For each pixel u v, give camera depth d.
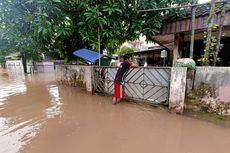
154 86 4.69
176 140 3.02
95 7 5.66
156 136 3.16
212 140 3.00
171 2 5.73
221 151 2.68
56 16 5.85
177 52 6.52
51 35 6.30
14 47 11.62
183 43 7.35
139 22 6.18
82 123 3.76
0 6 5.83
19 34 6.74
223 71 3.51
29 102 5.46
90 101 5.50
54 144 2.89
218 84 3.59
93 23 6.02
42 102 5.45
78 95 6.32
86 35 6.50
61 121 3.88
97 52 7.57
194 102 3.97
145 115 4.20
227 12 4.63
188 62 3.95
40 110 4.65
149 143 2.93
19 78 12.02
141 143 2.93
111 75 5.85
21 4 5.71
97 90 6.39
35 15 5.44
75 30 7.08
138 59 15.56
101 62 7.56
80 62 8.57
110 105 5.05
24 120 3.94
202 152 2.66
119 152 2.67
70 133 3.29
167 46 10.52
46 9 5.37
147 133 3.28
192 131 3.33
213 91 3.68
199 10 5.54
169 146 2.83
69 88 7.66
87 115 4.26
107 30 6.18
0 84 9.24
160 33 6.27
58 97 6.08
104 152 2.67
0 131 3.38
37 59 16.39
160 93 4.59
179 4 5.79
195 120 3.81
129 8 6.04
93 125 3.66
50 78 11.81
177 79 3.99
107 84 6.04
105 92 6.11
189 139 3.04
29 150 2.71
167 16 6.14
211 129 3.39
